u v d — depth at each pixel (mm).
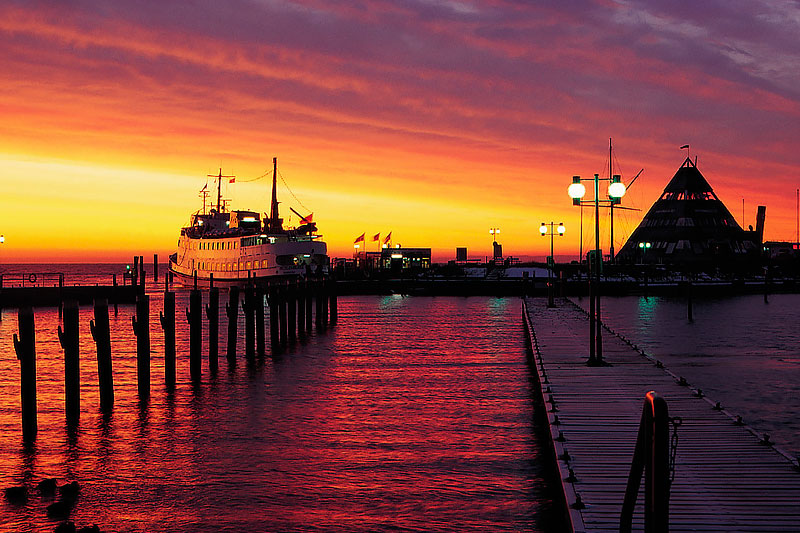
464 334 61906
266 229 117250
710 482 17109
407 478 22000
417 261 150000
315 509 19609
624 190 33750
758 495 16250
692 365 42562
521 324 70938
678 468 18141
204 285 122250
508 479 21812
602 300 105875
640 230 172125
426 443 25922
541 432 27406
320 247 111688
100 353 31125
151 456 24516
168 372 36094
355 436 26922
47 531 18438
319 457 24266
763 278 132750
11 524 18859
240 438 26750
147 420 29469
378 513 19281
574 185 34562
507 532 17922
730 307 92938
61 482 22000
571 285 117312
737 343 54062
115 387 36531
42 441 26359
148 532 18344
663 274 133625
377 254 149625
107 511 19703
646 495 10531
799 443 25109
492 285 123250
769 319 75188
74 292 94500
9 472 23000
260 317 48531
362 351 50562
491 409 31391
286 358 47031
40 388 36719
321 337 59781
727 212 169875
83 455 24703
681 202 168625
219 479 22094
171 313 36094
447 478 21969
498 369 42250
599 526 14578
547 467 22969
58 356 48812
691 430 21656
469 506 19656
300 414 30547
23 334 26344
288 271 108250
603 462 18766
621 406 25219
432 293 124375
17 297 91812
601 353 34750
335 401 33125
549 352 38312
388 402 32875
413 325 70188
